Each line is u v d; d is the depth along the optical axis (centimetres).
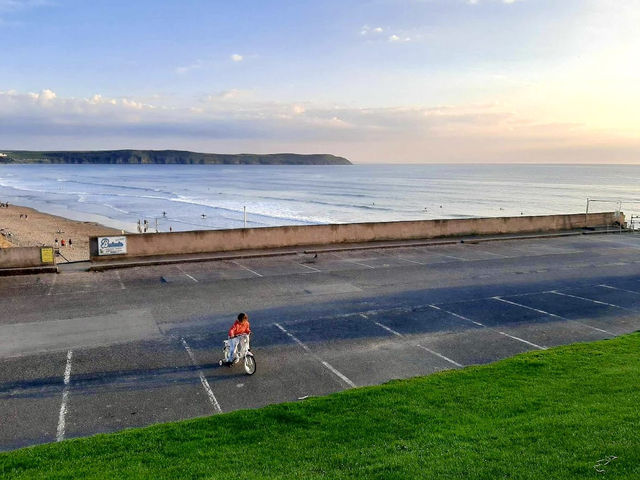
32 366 1102
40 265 1986
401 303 1630
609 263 2344
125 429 834
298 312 1521
